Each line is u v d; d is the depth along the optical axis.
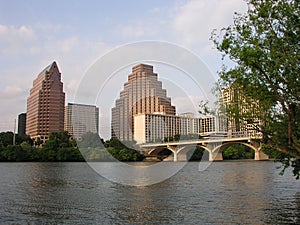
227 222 16.52
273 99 14.98
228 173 46.78
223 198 23.94
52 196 26.34
